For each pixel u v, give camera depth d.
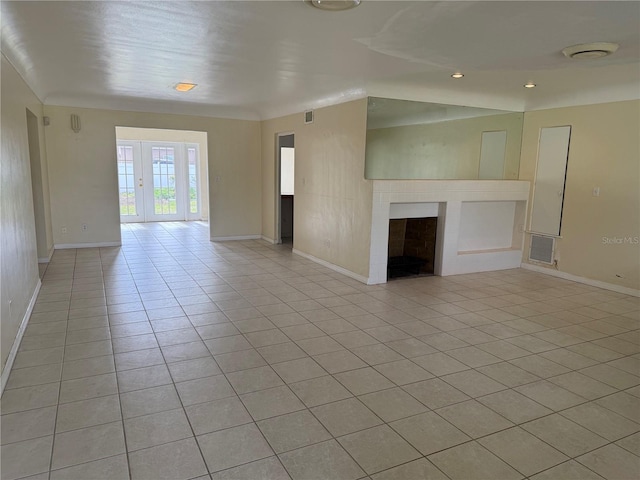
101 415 2.37
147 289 4.79
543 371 3.03
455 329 3.78
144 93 5.96
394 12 2.53
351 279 5.38
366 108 4.99
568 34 2.78
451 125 5.52
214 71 4.45
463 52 3.29
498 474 1.99
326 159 5.84
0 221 2.78
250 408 2.48
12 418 2.32
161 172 9.79
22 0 2.55
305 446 2.15
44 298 4.38
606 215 5.11
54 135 6.47
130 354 3.14
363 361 3.12
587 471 2.02
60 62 4.14
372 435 2.26
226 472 1.96
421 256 5.92
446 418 2.43
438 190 5.40
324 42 3.25
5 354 2.77
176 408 2.46
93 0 2.54
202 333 3.57
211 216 7.79
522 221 6.14
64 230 6.77
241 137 7.82
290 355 3.19
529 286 5.23
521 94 5.33
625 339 3.63
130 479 1.90
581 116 5.28
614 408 2.57
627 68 4.08
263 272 5.66
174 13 2.73
